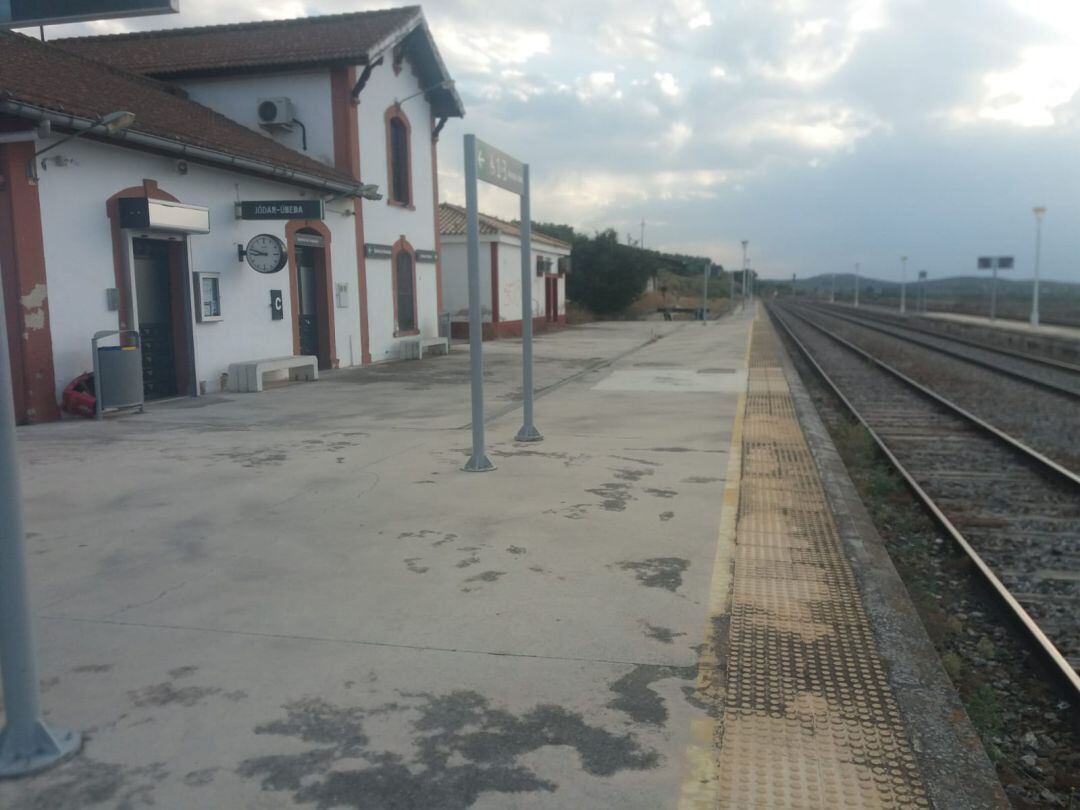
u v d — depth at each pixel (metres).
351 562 5.32
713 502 6.78
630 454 8.73
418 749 3.21
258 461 8.38
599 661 3.95
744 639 4.20
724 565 5.28
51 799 2.89
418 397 13.54
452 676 3.80
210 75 18.75
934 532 7.65
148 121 12.20
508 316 31.45
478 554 5.47
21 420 10.61
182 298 13.37
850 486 8.09
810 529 6.07
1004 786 3.72
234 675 3.81
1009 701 4.58
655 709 3.51
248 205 14.41
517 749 3.21
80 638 4.22
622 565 5.27
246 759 3.14
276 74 18.58
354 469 8.00
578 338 30.64
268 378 15.87
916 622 4.59
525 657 3.99
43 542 5.76
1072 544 7.21
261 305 15.40
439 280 23.69
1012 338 34.41
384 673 3.83
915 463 10.66
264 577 5.07
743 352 23.59
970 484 9.52
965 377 21.45
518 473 7.81
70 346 11.09
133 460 8.44
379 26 19.62
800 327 52.84
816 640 4.20
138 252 12.73
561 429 10.35
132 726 3.38
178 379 13.54
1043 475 9.84
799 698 3.62
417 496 6.96
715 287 113.69
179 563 5.33
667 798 2.91
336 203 18.03
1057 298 110.88
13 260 10.33
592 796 2.92
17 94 9.56
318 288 17.81
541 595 4.77
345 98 18.33
